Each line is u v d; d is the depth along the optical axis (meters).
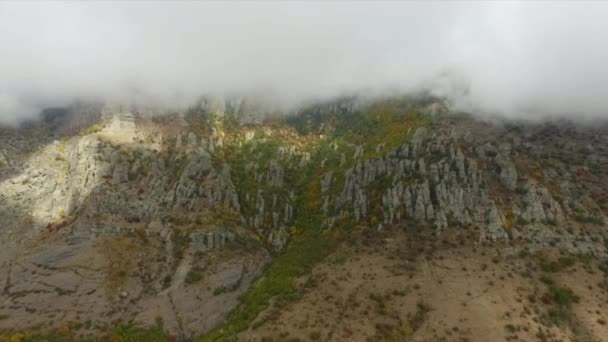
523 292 126.25
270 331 125.56
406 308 124.81
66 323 144.50
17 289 157.25
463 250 142.25
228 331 135.38
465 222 151.75
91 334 142.25
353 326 121.50
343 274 143.88
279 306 137.62
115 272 165.12
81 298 154.12
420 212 158.38
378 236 157.38
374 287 134.25
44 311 148.62
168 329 149.00
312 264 159.25
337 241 166.25
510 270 134.12
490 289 127.44
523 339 110.69
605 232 145.00
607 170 169.62
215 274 170.38
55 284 158.00
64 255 169.12
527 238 144.25
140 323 149.00
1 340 137.00
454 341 112.31
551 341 110.56
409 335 116.50
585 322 116.69
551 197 155.62
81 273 162.25
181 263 173.62
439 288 129.88
